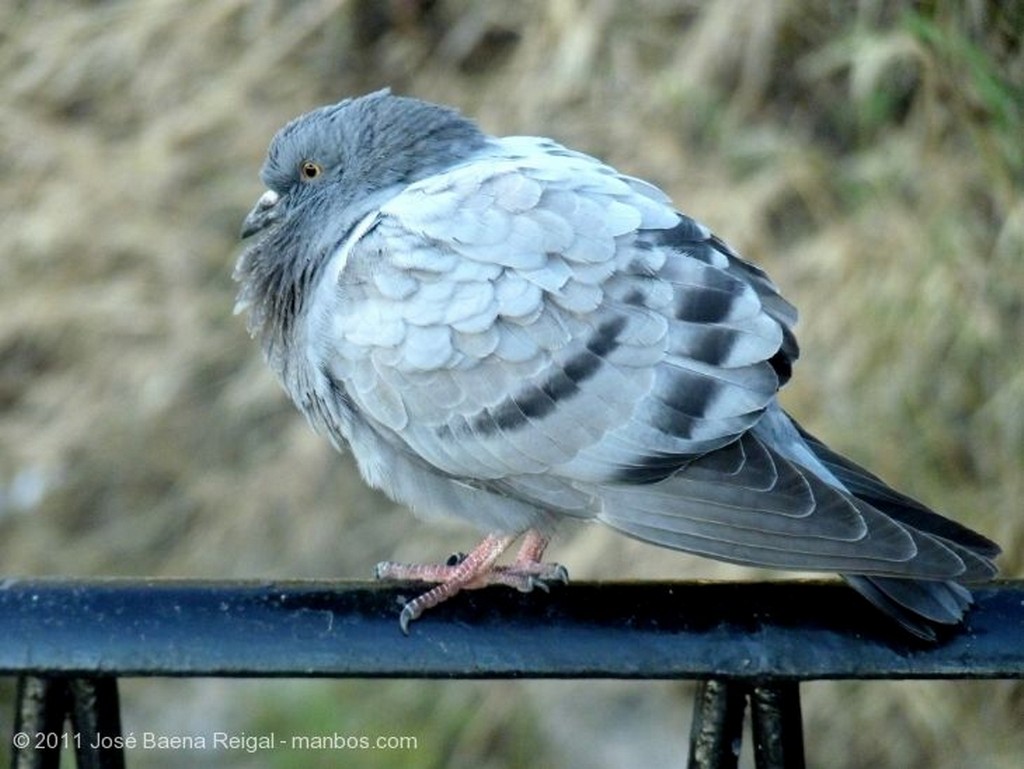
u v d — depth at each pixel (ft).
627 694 39.50
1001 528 34.27
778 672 16.75
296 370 22.85
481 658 16.80
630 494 19.89
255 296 23.73
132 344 43.21
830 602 17.01
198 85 42.65
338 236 22.34
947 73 32.55
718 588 17.12
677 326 19.98
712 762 17.75
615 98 38.32
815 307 35.14
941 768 35.83
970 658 16.70
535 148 23.15
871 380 34.88
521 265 20.27
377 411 21.01
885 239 34.81
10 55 43.52
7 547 44.11
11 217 43.19
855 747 37.06
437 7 41.34
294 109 42.19
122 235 42.70
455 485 21.63
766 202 36.42
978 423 34.58
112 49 42.27
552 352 20.04
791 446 20.42
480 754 39.22
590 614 16.98
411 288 20.58
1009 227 32.40
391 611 16.99
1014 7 31.32
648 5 38.17
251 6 41.75
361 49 42.04
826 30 36.35
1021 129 32.14
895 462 34.65
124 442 43.45
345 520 41.52
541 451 20.21
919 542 17.21
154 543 43.52
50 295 42.93
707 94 37.22
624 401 19.88
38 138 43.24
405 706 39.47
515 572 21.20
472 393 20.34
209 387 43.19
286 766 39.73
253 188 42.27
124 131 44.09
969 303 33.91
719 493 19.20
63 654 16.44
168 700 41.88
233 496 42.29
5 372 44.91
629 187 21.31
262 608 16.78
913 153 34.37
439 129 23.22
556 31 38.60
